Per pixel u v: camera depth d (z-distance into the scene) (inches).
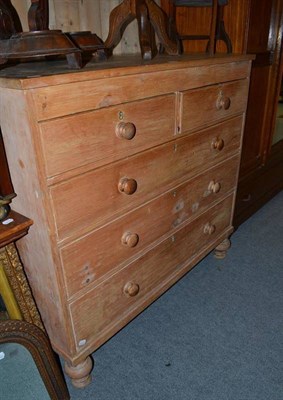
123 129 37.4
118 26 48.6
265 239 80.9
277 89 77.9
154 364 50.6
